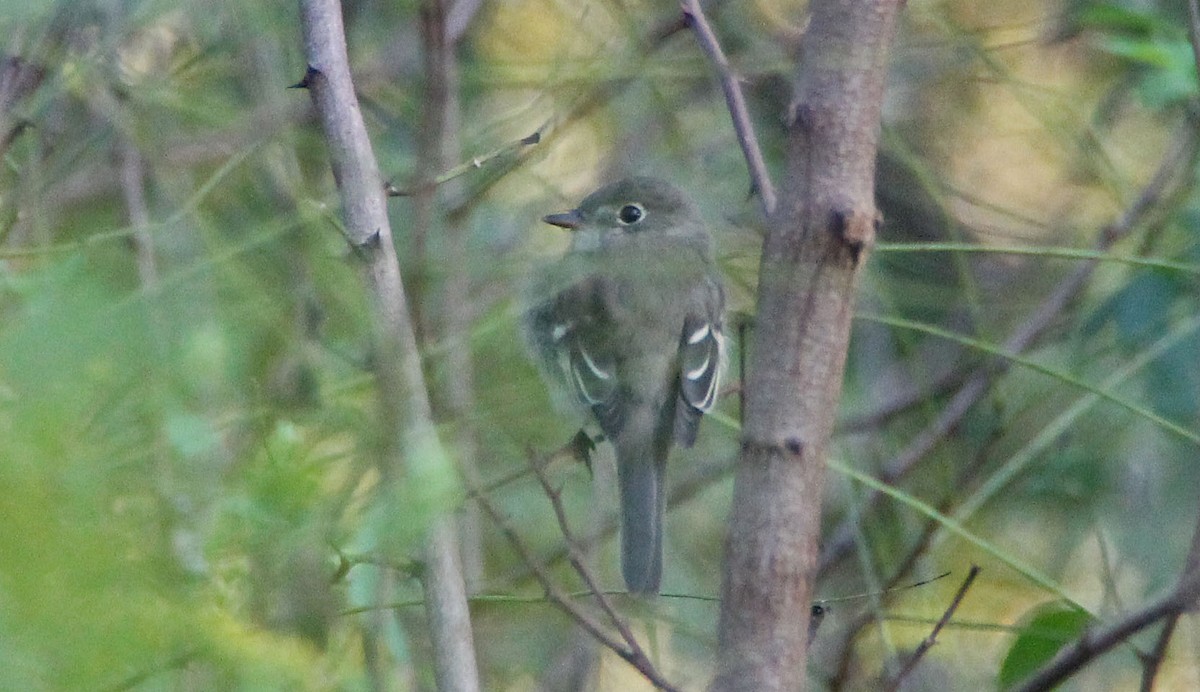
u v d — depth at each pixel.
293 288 5.00
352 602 4.39
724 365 8.66
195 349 3.37
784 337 4.09
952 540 9.66
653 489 7.86
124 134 6.31
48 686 2.11
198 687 2.66
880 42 4.16
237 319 3.99
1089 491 10.05
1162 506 10.16
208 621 2.65
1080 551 10.27
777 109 9.97
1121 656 9.26
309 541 3.06
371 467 3.69
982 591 9.93
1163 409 9.79
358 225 4.75
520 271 7.39
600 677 8.80
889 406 9.79
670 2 9.14
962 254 9.08
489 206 8.66
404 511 3.00
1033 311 10.45
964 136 11.30
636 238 8.62
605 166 9.89
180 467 3.08
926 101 11.24
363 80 8.85
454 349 5.66
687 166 9.95
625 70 7.92
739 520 4.09
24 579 2.10
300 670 2.72
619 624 4.66
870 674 9.01
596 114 9.69
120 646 2.21
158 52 6.96
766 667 4.01
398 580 5.50
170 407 3.14
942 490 9.23
